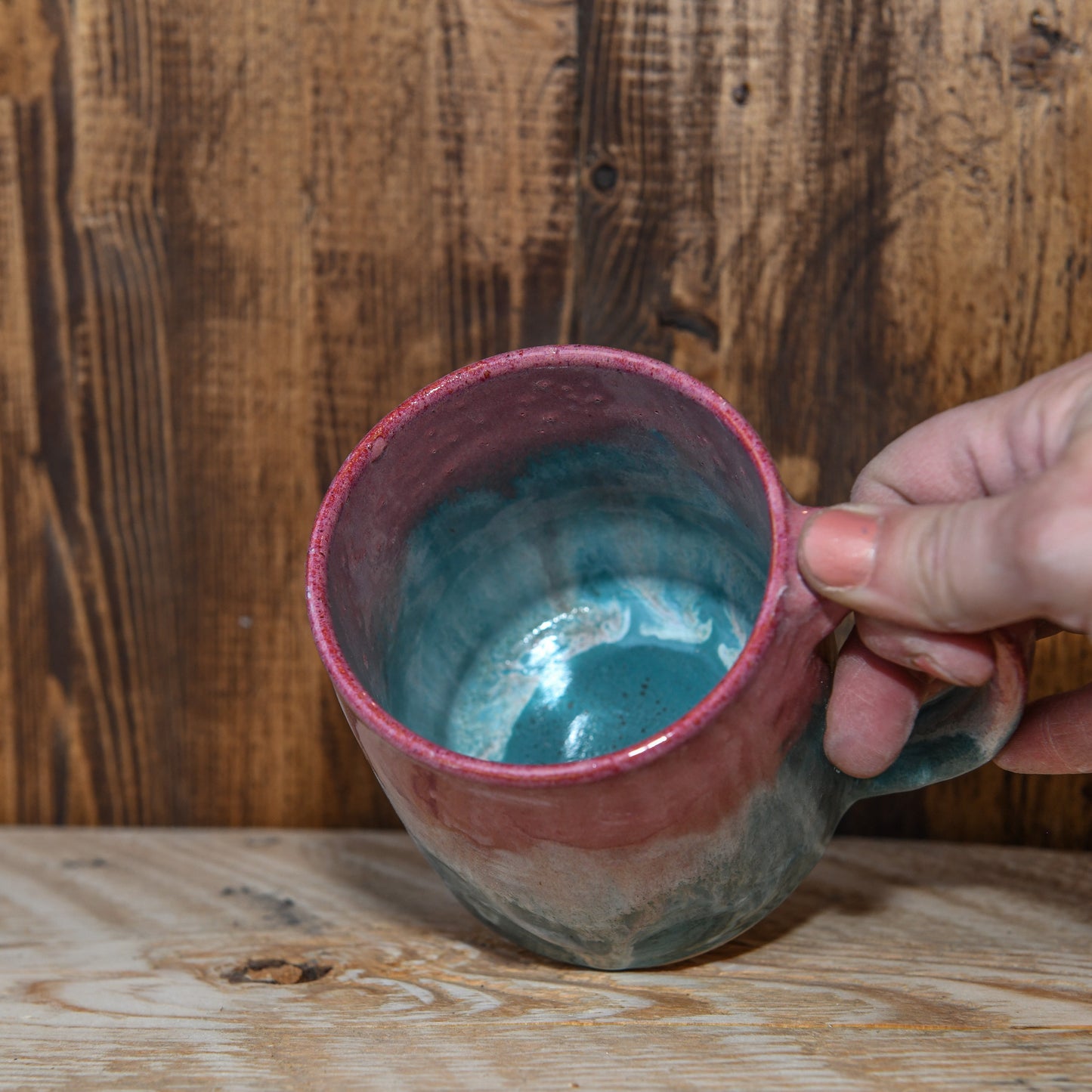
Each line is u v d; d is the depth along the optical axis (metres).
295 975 0.52
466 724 0.56
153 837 0.65
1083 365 0.46
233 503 0.64
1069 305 0.59
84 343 0.64
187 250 0.62
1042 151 0.58
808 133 0.59
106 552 0.65
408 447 0.49
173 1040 0.49
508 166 0.61
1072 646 0.61
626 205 0.61
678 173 0.60
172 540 0.65
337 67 0.61
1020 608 0.43
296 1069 0.47
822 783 0.47
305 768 0.66
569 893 0.46
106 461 0.64
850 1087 0.45
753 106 0.59
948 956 0.52
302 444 0.64
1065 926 0.54
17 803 0.68
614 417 0.50
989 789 0.63
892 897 0.57
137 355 0.64
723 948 0.53
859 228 0.60
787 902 0.57
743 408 0.62
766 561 0.51
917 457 0.49
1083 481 0.42
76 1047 0.48
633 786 0.43
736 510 0.51
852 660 0.47
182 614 0.65
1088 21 0.57
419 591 0.54
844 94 0.59
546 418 0.51
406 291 0.62
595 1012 0.49
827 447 0.61
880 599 0.44
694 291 0.61
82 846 0.64
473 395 0.49
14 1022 0.50
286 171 0.62
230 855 0.63
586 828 0.44
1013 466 0.47
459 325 0.62
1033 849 0.61
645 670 0.56
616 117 0.60
